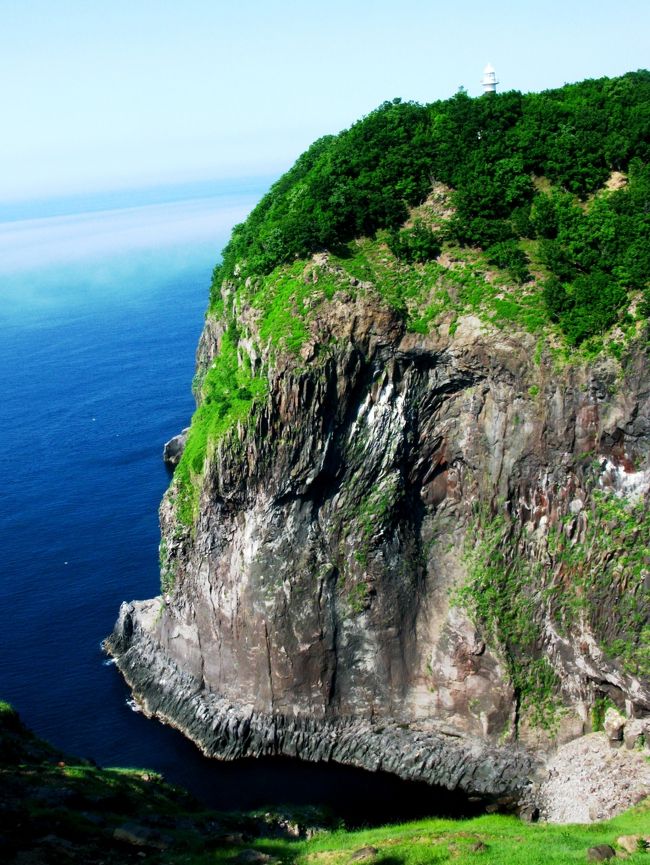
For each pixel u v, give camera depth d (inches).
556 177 3363.7
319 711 3233.3
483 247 3250.5
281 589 3233.3
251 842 2086.6
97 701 3444.9
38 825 1907.0
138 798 2283.5
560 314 2977.4
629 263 2992.1
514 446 3026.6
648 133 3353.8
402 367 3166.8
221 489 3275.1
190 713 3336.6
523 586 3053.6
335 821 2728.8
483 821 2581.2
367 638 3218.5
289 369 3120.1
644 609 2832.2
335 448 3186.5
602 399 2859.3
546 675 3024.1
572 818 2682.1
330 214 3380.9
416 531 3267.7
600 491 2908.5
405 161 3494.1
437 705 3152.1
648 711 2834.6
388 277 3245.6
